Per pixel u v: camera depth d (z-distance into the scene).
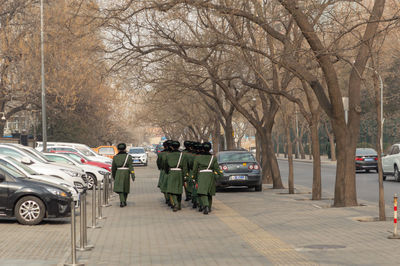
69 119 59.47
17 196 14.53
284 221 14.34
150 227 13.77
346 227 12.85
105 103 48.69
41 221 15.45
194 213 16.94
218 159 24.42
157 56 26.08
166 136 105.81
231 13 17.59
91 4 18.91
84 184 19.97
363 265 8.61
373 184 27.94
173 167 17.52
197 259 9.44
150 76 26.97
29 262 9.22
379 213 14.07
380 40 18.55
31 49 40.56
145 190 27.47
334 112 17.38
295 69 17.88
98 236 12.35
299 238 11.52
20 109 48.91
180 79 27.67
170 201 18.25
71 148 34.03
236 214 16.28
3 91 43.38
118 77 23.23
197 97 45.81
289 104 50.69
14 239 12.06
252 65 21.08
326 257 9.38
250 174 23.91
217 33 19.50
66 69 37.28
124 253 10.16
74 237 9.09
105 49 21.88
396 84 56.03
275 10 22.38
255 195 22.80
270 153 26.77
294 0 16.23
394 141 68.50
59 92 42.72
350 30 15.42
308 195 22.53
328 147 74.62
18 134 50.00
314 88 17.91
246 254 9.83
